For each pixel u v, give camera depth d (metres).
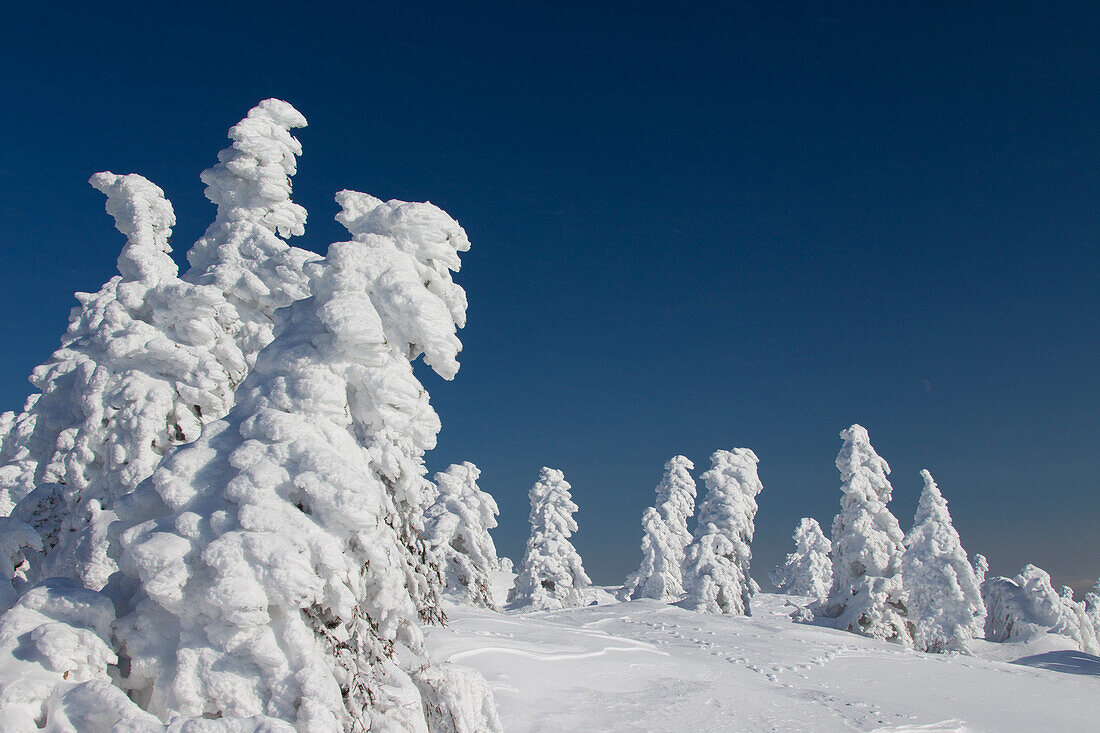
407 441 11.58
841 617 33.84
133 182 19.44
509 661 17.16
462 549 36.50
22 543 11.08
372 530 9.29
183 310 16.52
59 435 16.25
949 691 21.02
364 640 9.81
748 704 17.34
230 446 9.86
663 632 26.31
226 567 8.44
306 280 18.84
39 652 8.33
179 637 8.70
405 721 9.38
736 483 40.41
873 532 34.25
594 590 70.19
